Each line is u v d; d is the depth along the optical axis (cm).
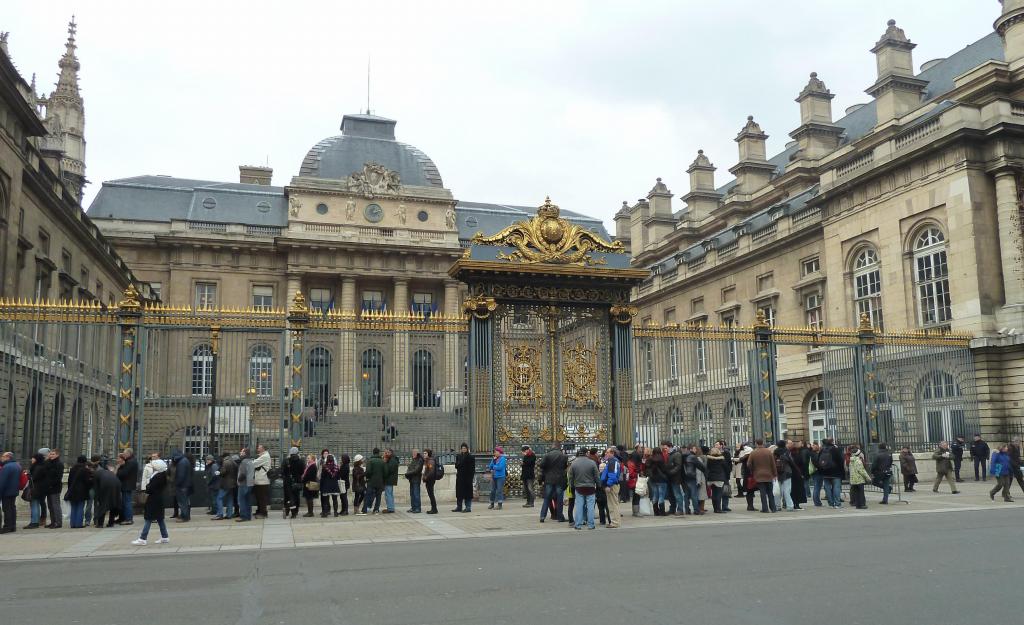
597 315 2169
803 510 1856
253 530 1539
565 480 1645
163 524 1359
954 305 3027
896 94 4166
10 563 1145
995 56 4059
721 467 1805
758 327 2375
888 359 2647
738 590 848
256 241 5781
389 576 976
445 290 6091
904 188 3306
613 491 1532
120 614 782
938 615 724
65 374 2283
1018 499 2042
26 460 1817
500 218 6775
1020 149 3009
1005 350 2800
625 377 2133
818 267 3928
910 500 2059
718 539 1296
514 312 2119
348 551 1228
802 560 1041
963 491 2309
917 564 991
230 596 866
